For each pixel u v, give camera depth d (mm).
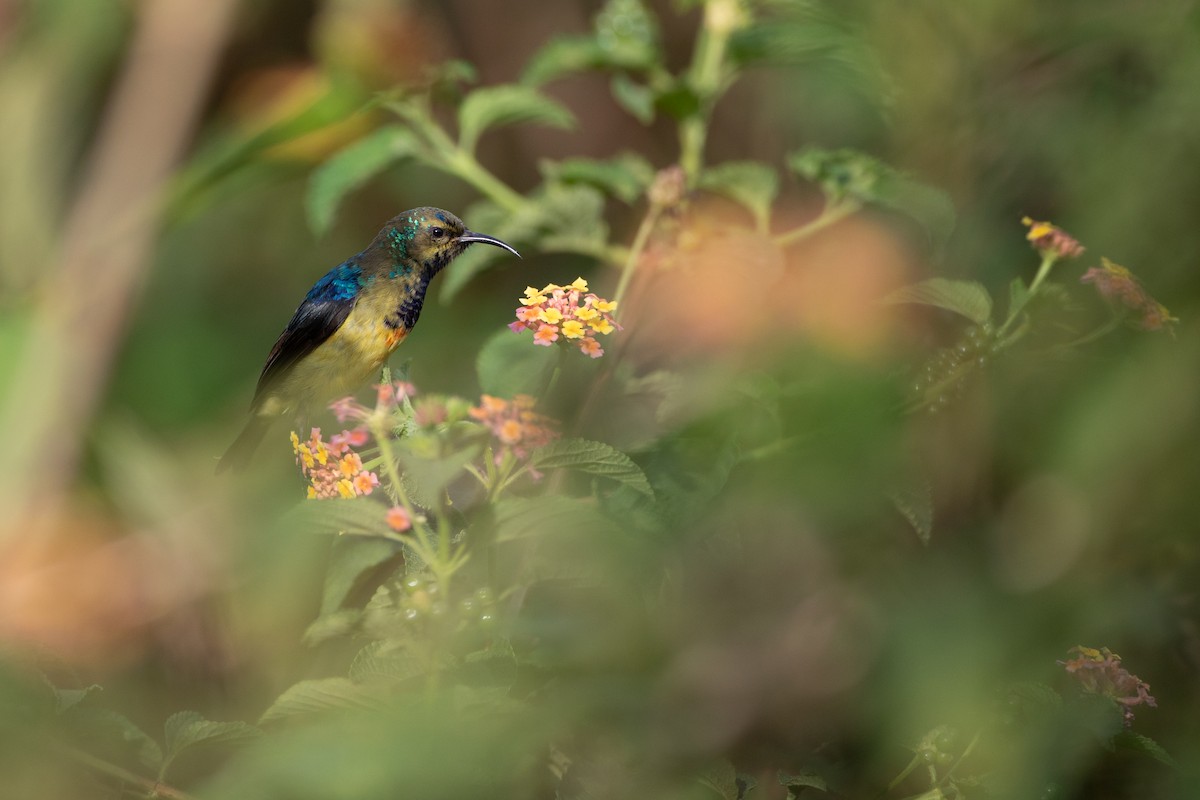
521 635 5652
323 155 9086
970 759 5668
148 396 11812
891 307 8164
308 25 11695
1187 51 8797
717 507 6566
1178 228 8555
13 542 8648
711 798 5770
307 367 8570
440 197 13164
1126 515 8312
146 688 8062
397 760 4617
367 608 5535
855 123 9852
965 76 9047
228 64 11391
